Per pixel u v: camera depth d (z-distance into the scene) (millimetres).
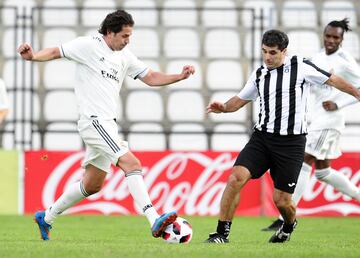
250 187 49938
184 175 49375
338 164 49438
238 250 23797
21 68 54312
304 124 27141
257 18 54062
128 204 49250
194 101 56062
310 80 27094
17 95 53000
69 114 55250
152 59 57219
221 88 56906
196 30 58656
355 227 40969
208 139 54625
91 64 27062
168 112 55875
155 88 56062
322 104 39156
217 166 49406
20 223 41375
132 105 55844
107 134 26828
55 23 58781
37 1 61125
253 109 54719
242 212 49812
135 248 24234
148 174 49281
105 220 44719
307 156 39281
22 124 51969
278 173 27203
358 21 57938
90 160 27844
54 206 28984
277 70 27141
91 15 59375
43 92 55344
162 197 49219
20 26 53656
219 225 27125
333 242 29766
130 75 28562
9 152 49281
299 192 39156
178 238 26203
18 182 49250
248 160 26984
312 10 55812
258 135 27312
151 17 59969
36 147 53125
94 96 27047
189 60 57375
